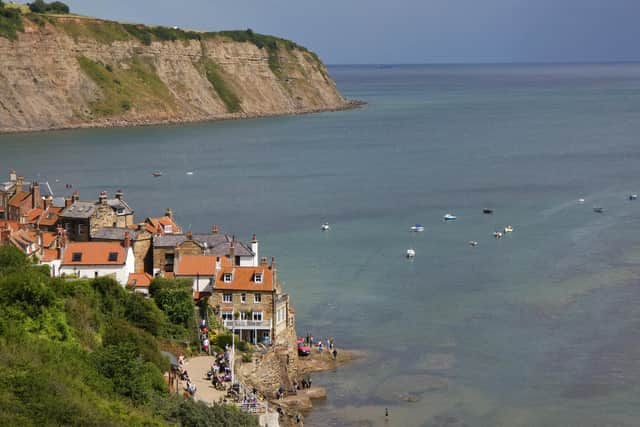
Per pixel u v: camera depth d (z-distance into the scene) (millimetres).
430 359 137875
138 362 101188
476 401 122812
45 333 101062
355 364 136250
